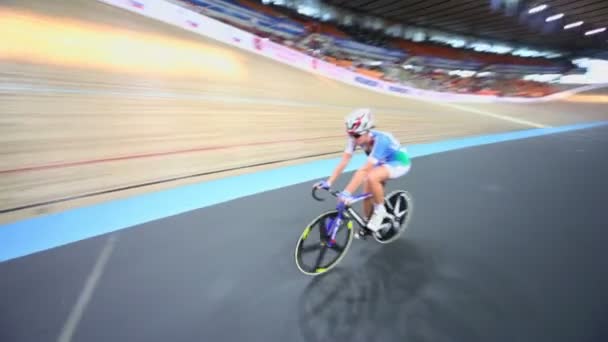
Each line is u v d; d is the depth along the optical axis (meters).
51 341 1.50
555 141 8.08
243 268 2.17
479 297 2.03
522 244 2.72
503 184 4.29
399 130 8.16
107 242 2.31
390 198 2.59
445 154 5.83
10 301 1.71
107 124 4.78
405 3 23.59
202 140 5.05
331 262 2.22
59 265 2.02
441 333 1.73
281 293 1.96
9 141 3.69
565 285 2.18
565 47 36.62
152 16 11.88
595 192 4.19
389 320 1.80
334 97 11.30
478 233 2.88
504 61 35.66
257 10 22.41
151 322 1.66
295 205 3.22
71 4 9.95
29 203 2.71
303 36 24.06
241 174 3.99
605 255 2.61
